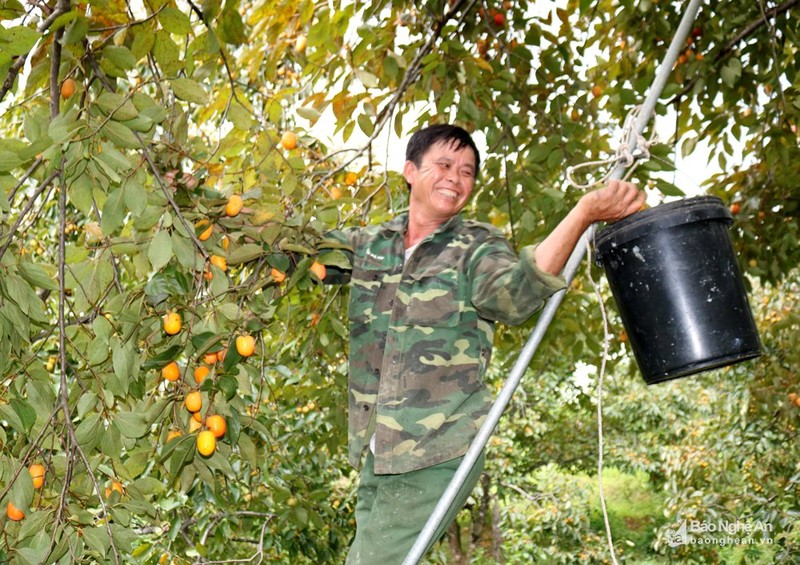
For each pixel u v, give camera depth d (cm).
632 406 1013
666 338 184
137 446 198
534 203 357
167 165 202
